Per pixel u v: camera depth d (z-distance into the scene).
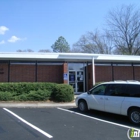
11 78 19.55
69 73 20.80
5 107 12.88
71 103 14.27
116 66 21.84
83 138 6.31
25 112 11.00
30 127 7.64
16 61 19.78
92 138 6.32
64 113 10.74
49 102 14.70
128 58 19.41
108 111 9.59
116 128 7.66
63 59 18.89
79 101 11.41
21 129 7.35
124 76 21.97
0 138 6.27
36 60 19.73
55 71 20.41
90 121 8.80
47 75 20.20
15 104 13.59
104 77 21.34
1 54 17.14
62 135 6.62
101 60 19.66
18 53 17.41
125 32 42.59
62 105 13.27
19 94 15.54
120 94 9.16
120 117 9.74
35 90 15.74
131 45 42.03
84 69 21.25
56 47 65.75
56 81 20.31
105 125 8.12
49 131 7.10
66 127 7.68
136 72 22.47
